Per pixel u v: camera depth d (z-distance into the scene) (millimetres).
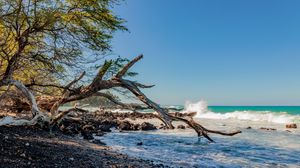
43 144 10383
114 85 15070
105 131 25922
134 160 11344
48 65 13922
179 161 12953
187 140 20953
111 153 12227
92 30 13891
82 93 14812
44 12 12133
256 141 21156
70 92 15203
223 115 62438
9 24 12445
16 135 11078
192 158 14023
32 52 13930
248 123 41656
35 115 12953
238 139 22281
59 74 14367
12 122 12219
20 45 12633
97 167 8375
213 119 55156
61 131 18062
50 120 14836
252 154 15797
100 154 11289
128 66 15086
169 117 15602
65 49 13766
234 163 13195
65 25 13266
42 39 13797
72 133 18578
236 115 59250
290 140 21906
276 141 21297
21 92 13586
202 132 16516
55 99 16891
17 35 12422
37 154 8203
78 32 13570
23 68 14305
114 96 15555
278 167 12602
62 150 10070
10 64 12641
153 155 14195
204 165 12391
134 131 27328
